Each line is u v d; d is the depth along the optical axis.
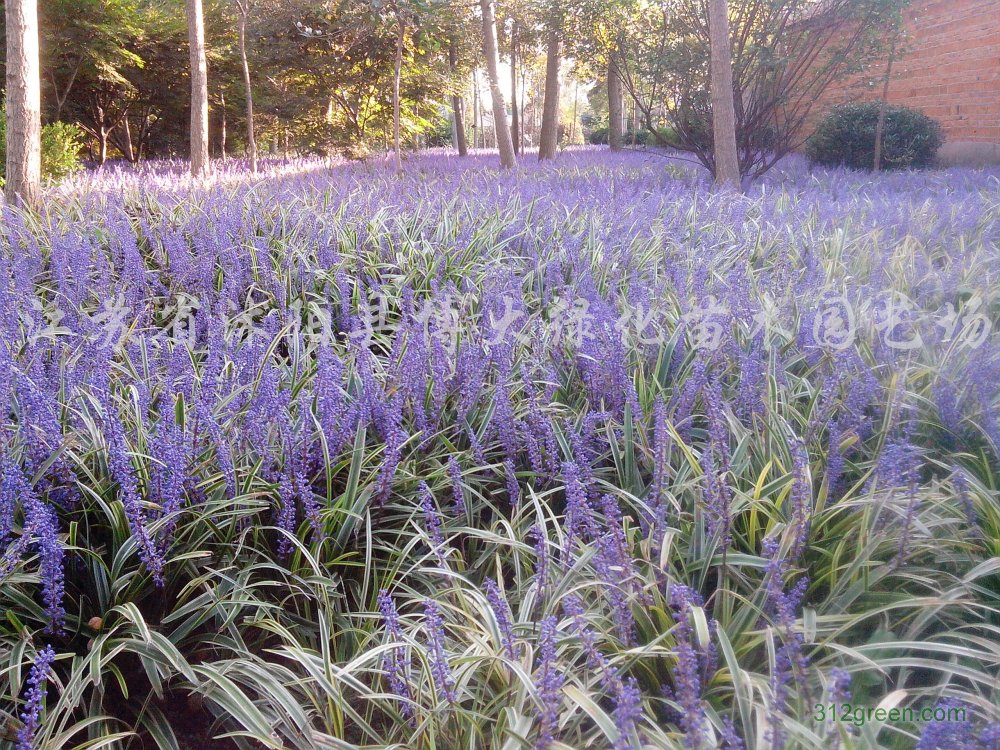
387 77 18.00
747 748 1.58
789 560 2.11
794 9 10.92
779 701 1.51
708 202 7.06
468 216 6.58
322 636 2.09
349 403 3.14
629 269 5.05
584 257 5.12
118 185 8.63
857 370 3.07
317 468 2.89
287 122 19.31
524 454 3.15
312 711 2.17
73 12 16.53
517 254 5.74
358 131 19.08
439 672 1.82
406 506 2.81
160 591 2.39
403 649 2.02
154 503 2.30
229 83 20.38
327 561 2.59
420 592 2.57
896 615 2.16
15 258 5.08
